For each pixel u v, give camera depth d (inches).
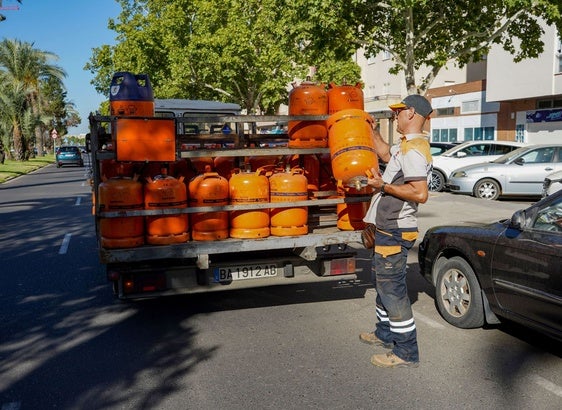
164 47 1106.7
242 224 198.7
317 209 233.0
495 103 1154.0
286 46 593.6
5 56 1877.5
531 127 1057.5
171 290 200.2
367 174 170.7
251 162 228.1
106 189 186.9
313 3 463.2
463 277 204.5
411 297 245.9
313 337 196.9
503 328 205.2
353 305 233.8
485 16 541.3
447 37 567.8
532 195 625.6
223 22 1025.5
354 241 206.8
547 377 162.4
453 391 153.6
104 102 1306.6
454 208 515.8
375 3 510.6
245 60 1023.6
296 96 208.7
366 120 192.2
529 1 469.7
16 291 262.5
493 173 583.8
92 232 428.8
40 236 412.8
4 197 712.4
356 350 184.2
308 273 213.8
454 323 206.8
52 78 2030.0
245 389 156.3
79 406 147.9
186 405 147.4
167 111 457.1
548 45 943.7
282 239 199.6
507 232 185.8
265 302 240.2
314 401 148.5
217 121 197.8
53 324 215.0
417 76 1378.0
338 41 503.8
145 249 189.8
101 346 191.2
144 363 175.9
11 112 1903.3
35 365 175.5
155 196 189.5
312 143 206.4
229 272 204.7
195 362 175.9
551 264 165.5
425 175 157.8
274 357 179.0
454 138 1296.8
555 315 165.9
